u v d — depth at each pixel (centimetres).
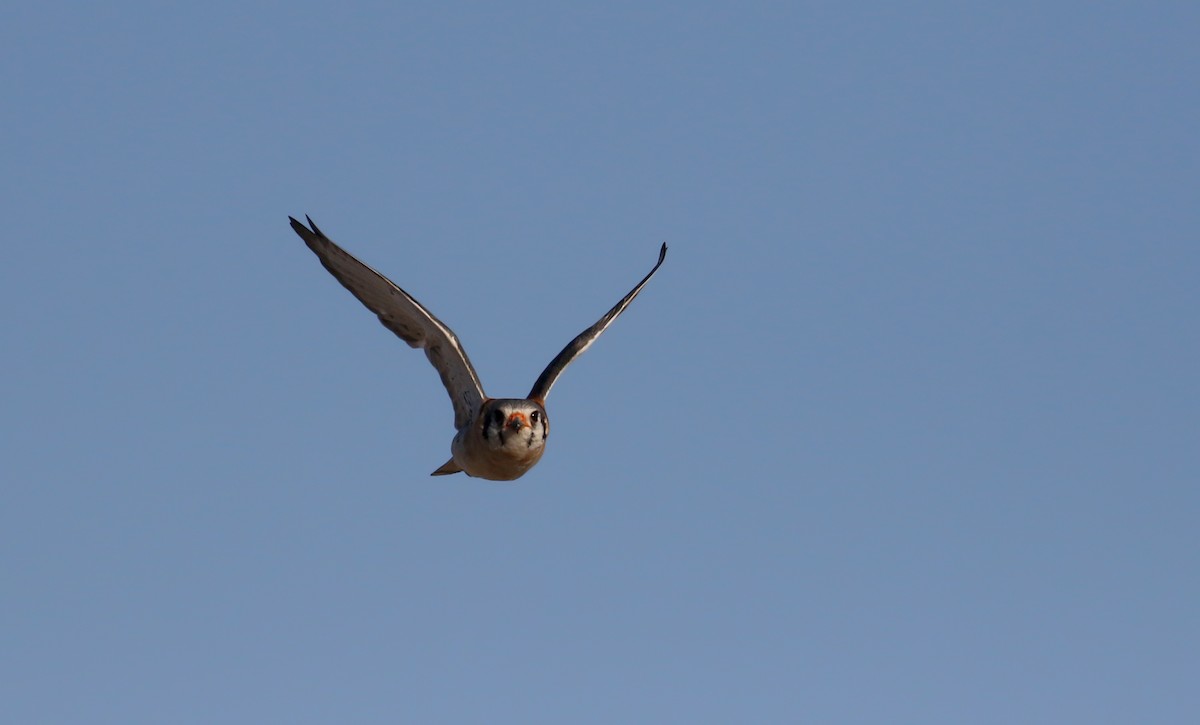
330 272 1734
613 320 1839
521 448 1702
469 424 1766
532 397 1769
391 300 1733
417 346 1784
